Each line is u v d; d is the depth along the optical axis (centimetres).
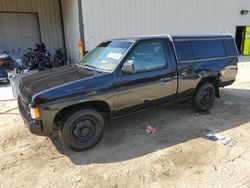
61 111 380
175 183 316
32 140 442
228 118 527
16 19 1246
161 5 1125
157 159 372
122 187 312
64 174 342
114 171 346
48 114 357
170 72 472
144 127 488
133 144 422
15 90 691
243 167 344
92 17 966
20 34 1272
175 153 387
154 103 469
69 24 1183
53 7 1308
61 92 364
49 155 392
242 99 660
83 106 394
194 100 545
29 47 1307
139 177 331
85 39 970
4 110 609
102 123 412
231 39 604
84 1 936
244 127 478
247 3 1545
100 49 499
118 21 1027
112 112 418
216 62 555
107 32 1012
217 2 1339
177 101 511
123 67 407
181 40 498
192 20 1253
